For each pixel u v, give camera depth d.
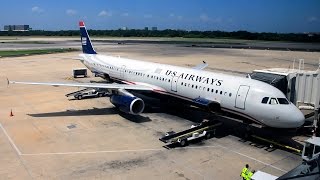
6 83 47.44
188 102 29.14
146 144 23.39
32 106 34.25
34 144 23.12
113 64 40.72
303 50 111.00
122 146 22.94
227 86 25.19
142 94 35.19
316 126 25.31
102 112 32.12
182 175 18.55
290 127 22.50
